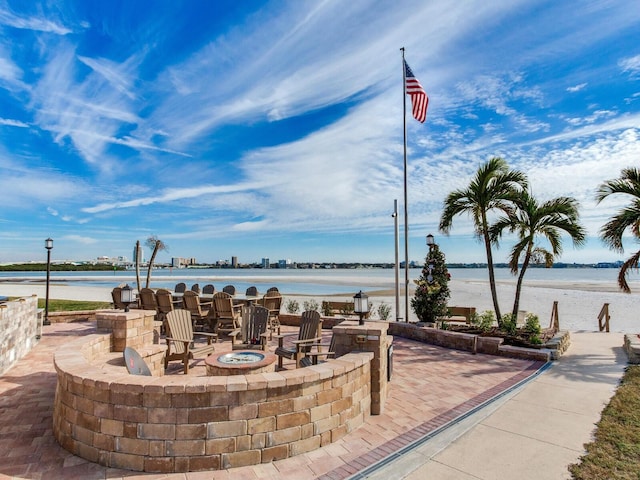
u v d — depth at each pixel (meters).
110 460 3.36
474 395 5.53
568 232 10.08
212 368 4.99
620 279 9.04
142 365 4.78
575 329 13.33
